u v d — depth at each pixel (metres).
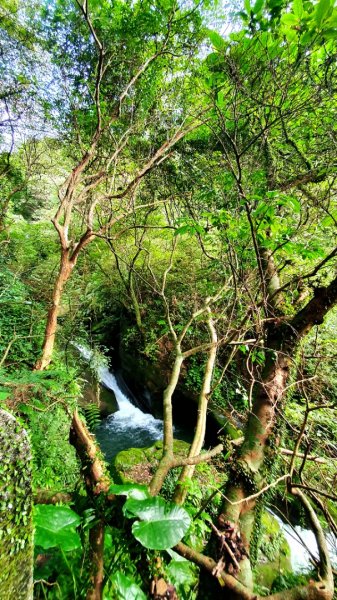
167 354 6.00
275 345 1.40
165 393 1.75
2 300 4.15
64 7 2.86
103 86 3.23
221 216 1.85
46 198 7.41
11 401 2.25
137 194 4.09
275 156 2.21
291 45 1.41
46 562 1.13
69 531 1.05
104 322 7.12
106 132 3.29
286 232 1.72
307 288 1.67
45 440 2.78
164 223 5.83
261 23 1.41
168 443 1.45
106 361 5.27
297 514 2.73
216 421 4.59
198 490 2.17
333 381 2.32
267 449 1.25
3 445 0.68
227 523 1.10
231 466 1.26
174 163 3.59
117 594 0.98
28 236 6.65
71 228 5.47
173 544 0.90
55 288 2.89
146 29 2.71
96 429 5.55
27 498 0.70
